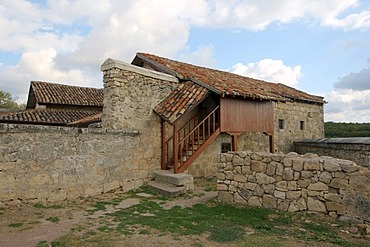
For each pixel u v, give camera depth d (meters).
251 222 5.30
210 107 11.30
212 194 8.07
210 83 9.88
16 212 5.59
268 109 11.70
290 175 5.79
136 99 9.09
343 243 4.18
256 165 6.34
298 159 5.75
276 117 14.52
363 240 4.34
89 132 7.46
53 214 5.67
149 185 8.75
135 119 9.01
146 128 9.32
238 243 4.18
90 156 7.49
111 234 4.55
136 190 8.58
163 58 12.61
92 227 4.94
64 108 17.33
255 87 12.63
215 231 4.73
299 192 5.64
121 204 6.90
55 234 4.52
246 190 6.46
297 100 15.75
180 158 9.29
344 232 4.68
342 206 5.10
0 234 4.45
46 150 6.54
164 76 10.00
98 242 4.18
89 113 15.78
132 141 8.80
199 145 9.91
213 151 11.41
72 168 7.04
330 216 5.22
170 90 10.28
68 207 6.32
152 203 7.00
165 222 5.30
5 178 5.82
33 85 18.52
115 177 8.17
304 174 5.61
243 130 10.49
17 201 5.99
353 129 23.06
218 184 6.98
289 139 15.23
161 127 9.85
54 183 6.65
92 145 7.56
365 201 4.86
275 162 6.05
